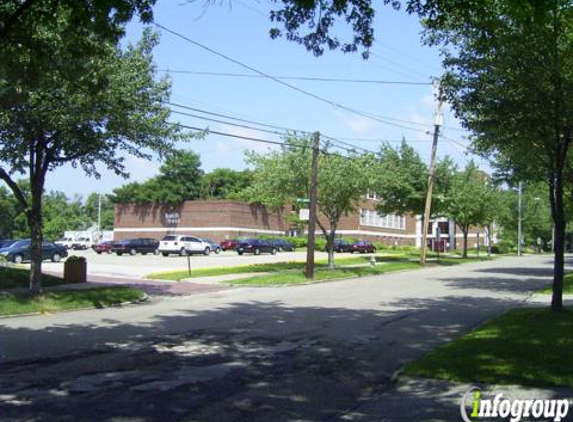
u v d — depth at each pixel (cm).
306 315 1559
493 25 1155
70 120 1577
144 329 1316
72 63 1134
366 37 930
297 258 4794
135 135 1761
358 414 681
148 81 1744
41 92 1477
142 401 727
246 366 938
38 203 1753
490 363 868
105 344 1123
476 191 4975
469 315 1562
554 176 1455
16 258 3672
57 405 709
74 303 1734
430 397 739
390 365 957
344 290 2320
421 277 3055
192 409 695
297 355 1031
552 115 1245
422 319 1484
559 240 1389
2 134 1630
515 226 8100
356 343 1151
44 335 1231
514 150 1502
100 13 891
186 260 4438
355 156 3259
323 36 934
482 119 1352
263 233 7781
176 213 7644
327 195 3216
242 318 1504
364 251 6309
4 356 1005
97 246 5800
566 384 761
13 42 931
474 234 9531
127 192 8019
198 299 2034
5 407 700
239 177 8900
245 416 670
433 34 1341
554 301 1392
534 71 1196
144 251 5556
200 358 996
